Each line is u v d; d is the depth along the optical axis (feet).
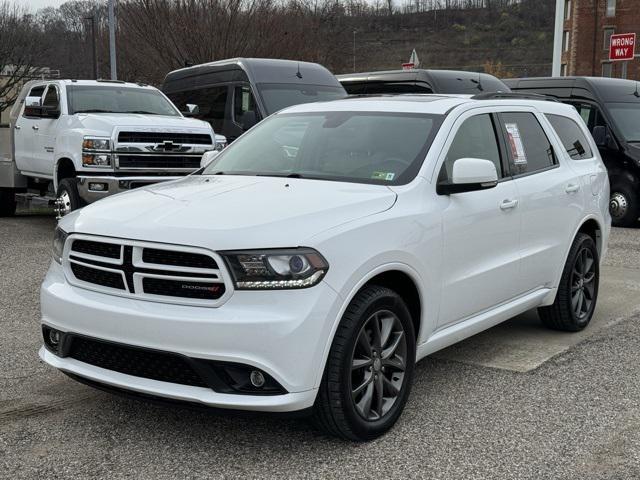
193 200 13.52
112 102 37.09
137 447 12.71
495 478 11.63
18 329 20.01
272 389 11.58
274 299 11.53
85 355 13.01
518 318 21.88
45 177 37.76
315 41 101.04
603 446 12.83
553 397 15.19
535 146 18.83
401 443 12.90
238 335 11.35
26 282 25.96
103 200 14.73
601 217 21.03
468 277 15.38
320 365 11.79
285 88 41.63
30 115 36.83
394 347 13.32
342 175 15.24
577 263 20.06
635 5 223.10
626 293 25.30
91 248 12.93
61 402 14.73
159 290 12.06
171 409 14.40
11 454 12.40
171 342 11.64
